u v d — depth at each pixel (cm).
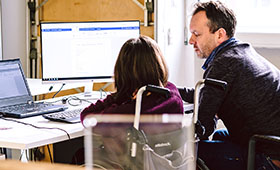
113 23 266
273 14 332
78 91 342
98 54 267
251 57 212
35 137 180
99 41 266
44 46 261
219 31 220
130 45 177
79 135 190
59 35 262
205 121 202
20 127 198
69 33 262
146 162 122
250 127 207
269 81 208
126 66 175
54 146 255
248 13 340
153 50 177
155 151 123
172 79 350
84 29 264
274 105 206
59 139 183
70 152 251
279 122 204
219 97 202
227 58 207
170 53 344
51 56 262
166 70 180
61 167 51
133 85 175
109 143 111
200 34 224
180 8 354
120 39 268
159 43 329
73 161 245
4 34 354
